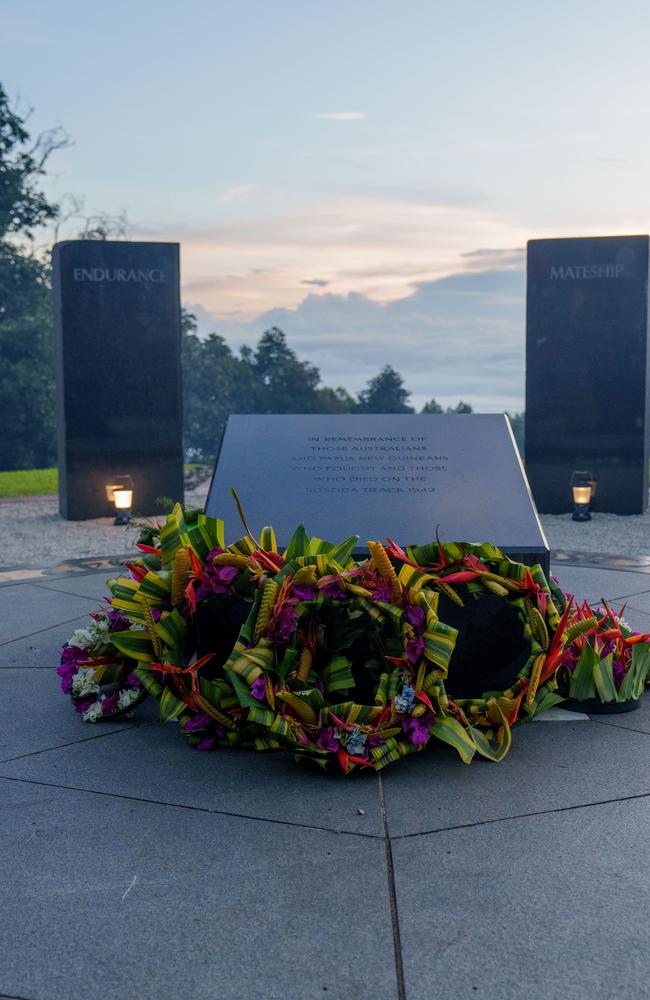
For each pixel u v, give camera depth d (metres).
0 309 44.56
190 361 83.62
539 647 4.41
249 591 4.35
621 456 14.91
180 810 3.73
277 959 2.70
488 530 5.21
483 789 3.92
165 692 4.39
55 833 3.52
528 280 14.80
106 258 14.65
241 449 5.86
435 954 2.71
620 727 4.71
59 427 15.58
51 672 5.79
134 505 15.14
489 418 5.97
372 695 4.53
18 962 2.69
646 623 6.80
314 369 101.31
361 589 4.15
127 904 3.00
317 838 3.46
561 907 2.96
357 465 5.68
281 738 4.04
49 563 10.14
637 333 14.57
